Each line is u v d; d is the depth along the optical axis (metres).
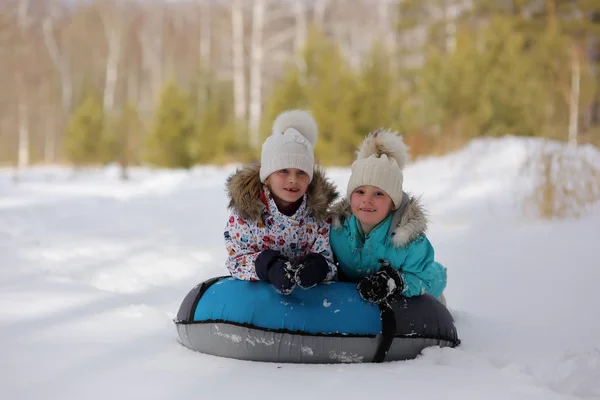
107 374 2.63
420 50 26.67
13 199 10.03
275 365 2.85
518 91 14.39
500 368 2.91
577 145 8.70
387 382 2.59
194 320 3.03
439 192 8.85
